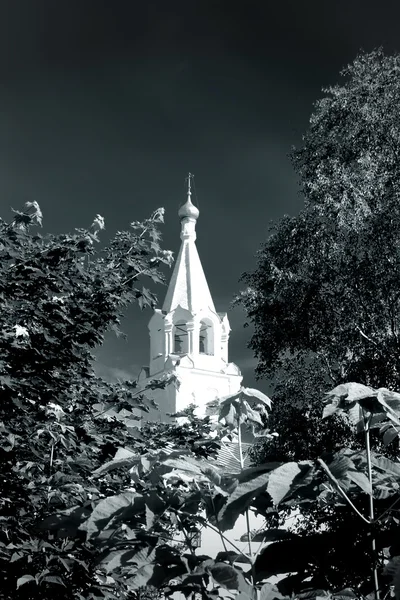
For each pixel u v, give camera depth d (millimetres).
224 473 2971
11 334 8469
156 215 10344
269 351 20969
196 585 2682
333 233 20234
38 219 9797
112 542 2795
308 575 2895
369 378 18875
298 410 19453
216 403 3695
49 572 6645
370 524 2721
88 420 9469
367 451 2854
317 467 2697
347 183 20156
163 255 10266
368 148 21281
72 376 9578
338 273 20078
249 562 2834
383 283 19250
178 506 2852
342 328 20031
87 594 6973
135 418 10109
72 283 9562
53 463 8148
